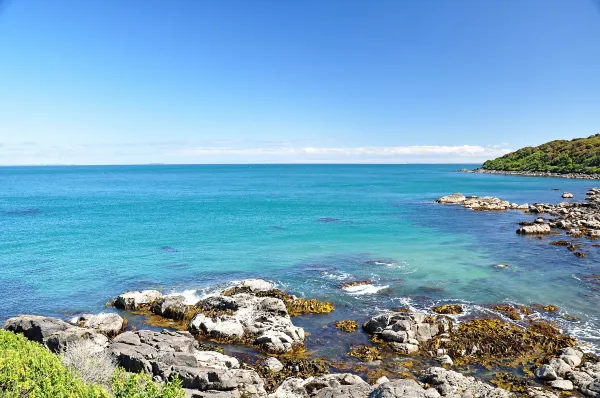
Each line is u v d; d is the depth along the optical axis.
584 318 28.36
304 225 66.56
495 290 34.19
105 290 34.88
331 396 17.11
